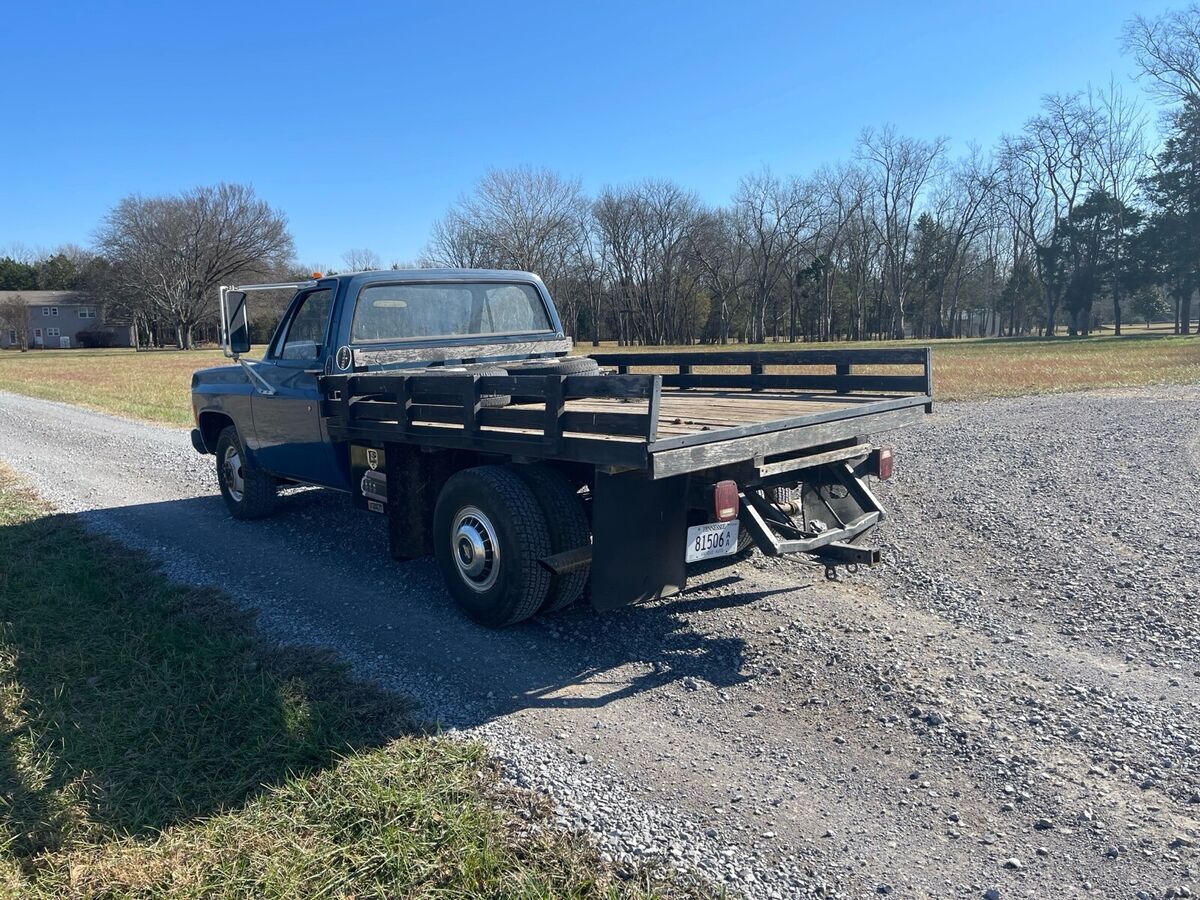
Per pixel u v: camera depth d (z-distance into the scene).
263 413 6.82
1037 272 81.19
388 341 6.20
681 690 4.08
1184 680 4.01
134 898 2.60
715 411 5.17
